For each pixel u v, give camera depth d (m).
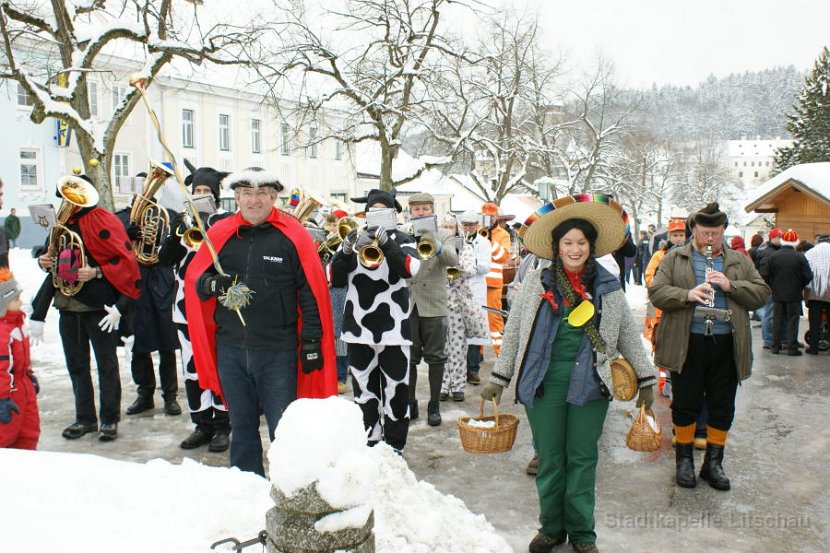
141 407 6.37
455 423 6.25
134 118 30.81
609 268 6.07
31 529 2.35
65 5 14.88
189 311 4.19
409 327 4.95
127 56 28.23
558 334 3.71
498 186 27.94
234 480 3.01
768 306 10.84
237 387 4.07
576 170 36.16
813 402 7.28
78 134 14.79
